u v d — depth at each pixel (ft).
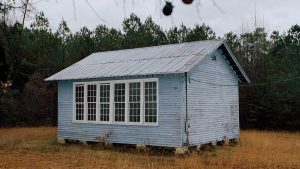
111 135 69.31
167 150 64.54
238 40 156.87
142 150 64.54
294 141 79.77
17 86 102.78
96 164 53.26
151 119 64.39
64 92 77.30
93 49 149.79
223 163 53.16
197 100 64.64
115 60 77.15
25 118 138.72
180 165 51.34
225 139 72.28
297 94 111.65
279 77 118.32
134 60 73.05
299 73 118.21
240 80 79.41
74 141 76.28
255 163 53.01
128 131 66.95
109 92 69.77
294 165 52.08
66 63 146.61
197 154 60.34
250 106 119.75
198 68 65.46
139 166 50.67
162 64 65.05
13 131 105.50
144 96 64.95
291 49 163.22
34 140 82.94
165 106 62.54
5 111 130.82
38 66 139.23
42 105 140.15
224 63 74.02
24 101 139.03
